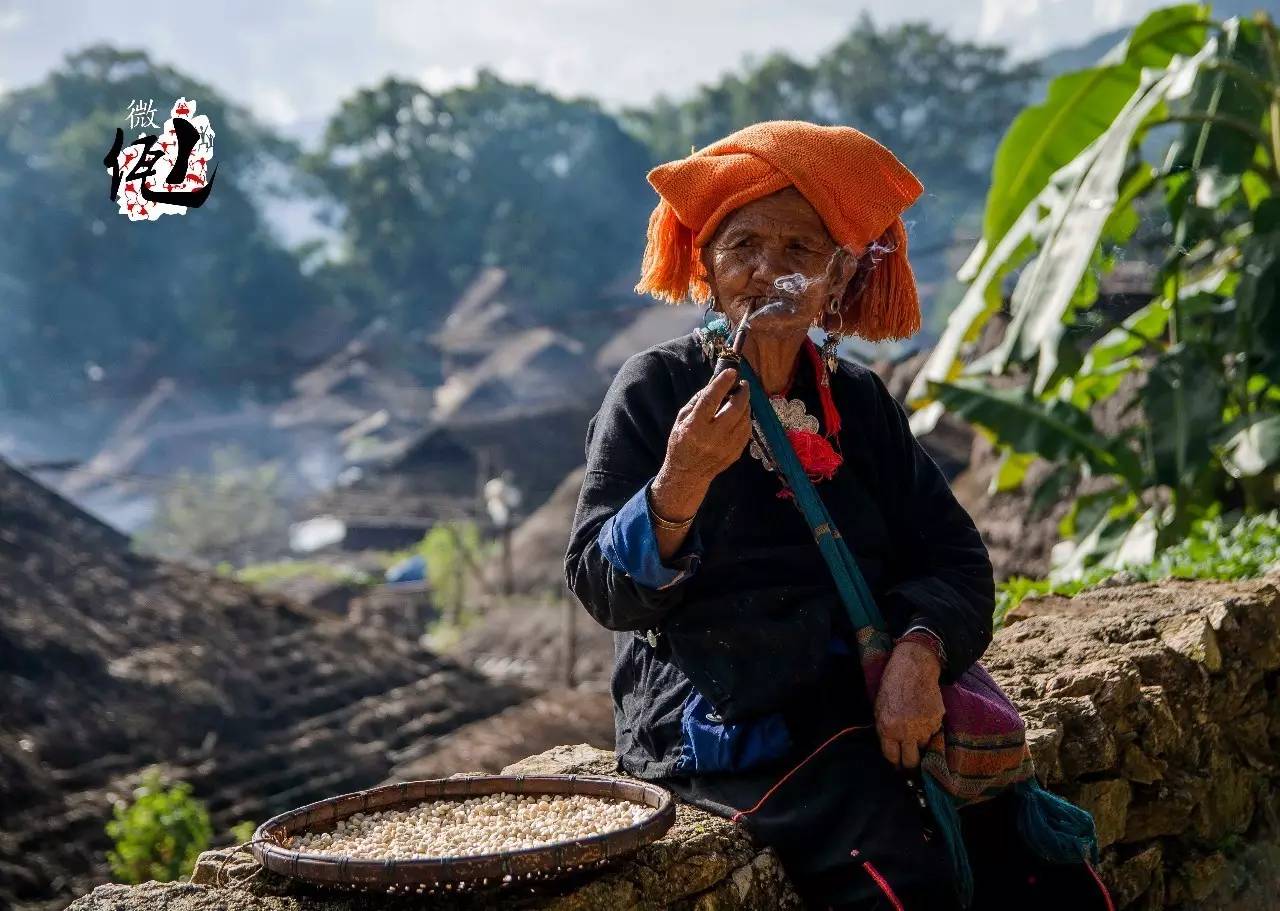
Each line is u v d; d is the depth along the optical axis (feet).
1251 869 10.52
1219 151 22.02
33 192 167.94
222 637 46.44
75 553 48.26
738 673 7.15
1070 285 20.75
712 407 6.31
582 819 6.68
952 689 7.33
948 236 71.31
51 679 40.06
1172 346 23.41
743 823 7.05
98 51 182.50
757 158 7.14
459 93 204.23
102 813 34.81
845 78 194.29
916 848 6.84
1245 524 17.93
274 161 203.51
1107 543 24.08
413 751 43.09
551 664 67.21
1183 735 10.07
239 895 6.17
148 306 173.88
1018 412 23.50
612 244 194.90
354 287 195.62
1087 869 7.47
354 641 50.16
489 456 111.24
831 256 7.22
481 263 197.77
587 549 6.91
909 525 7.93
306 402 171.83
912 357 41.04
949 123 192.44
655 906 6.48
